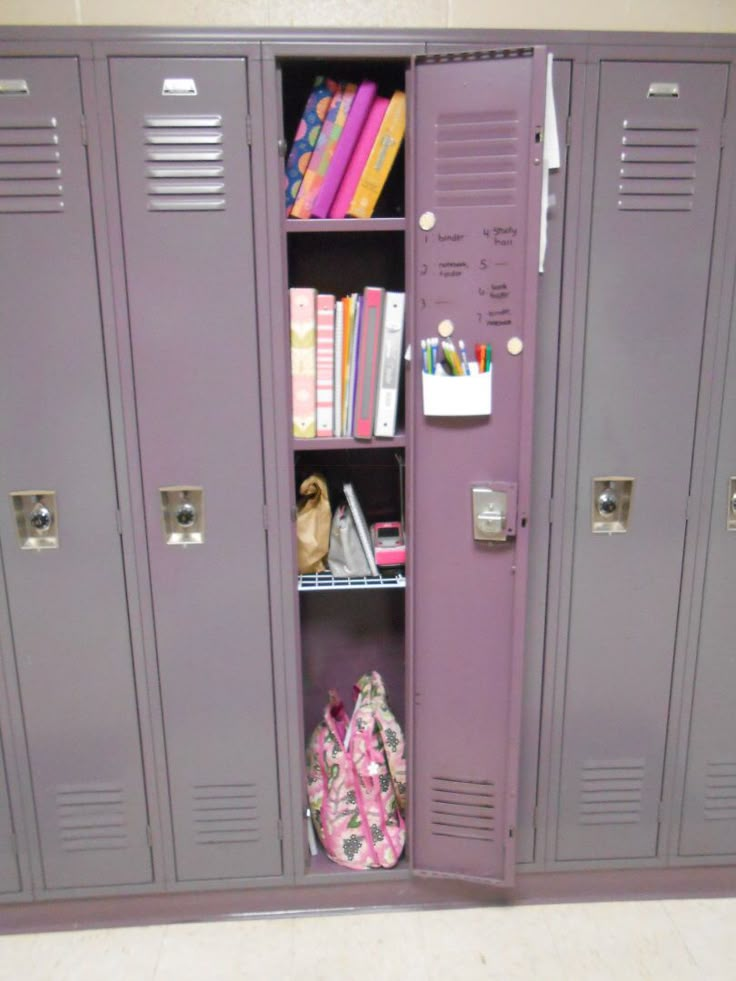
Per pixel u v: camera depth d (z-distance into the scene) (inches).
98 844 64.8
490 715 61.9
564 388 58.1
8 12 59.2
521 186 50.9
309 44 51.6
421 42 52.3
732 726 65.7
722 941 64.2
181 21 60.1
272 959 62.4
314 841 70.2
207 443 57.5
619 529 61.0
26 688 61.4
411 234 53.5
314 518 62.2
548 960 62.1
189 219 53.6
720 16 61.7
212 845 65.4
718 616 63.4
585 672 63.9
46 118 51.6
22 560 58.9
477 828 64.5
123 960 62.6
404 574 64.3
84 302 54.6
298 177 55.1
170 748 63.2
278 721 63.1
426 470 57.5
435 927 65.7
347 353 57.7
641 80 53.2
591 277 56.2
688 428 59.5
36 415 56.4
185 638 61.1
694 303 57.3
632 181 54.9
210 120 51.9
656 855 68.2
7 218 53.1
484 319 53.9
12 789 63.1
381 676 75.2
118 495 58.2
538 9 61.2
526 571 57.6
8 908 65.8
